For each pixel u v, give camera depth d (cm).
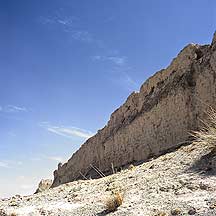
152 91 2712
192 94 2098
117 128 3152
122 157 2961
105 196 1214
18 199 1609
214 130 1321
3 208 1378
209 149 1296
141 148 2633
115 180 1489
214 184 1004
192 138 1988
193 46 2238
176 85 2267
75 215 1073
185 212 862
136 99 2958
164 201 976
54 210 1202
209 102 1939
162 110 2369
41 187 4881
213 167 1129
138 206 986
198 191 989
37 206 1324
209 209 849
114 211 999
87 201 1230
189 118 2081
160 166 1420
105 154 3300
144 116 2622
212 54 2020
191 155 1353
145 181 1248
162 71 2591
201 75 2036
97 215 1013
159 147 2383
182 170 1218
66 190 1620
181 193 1004
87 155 3716
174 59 2428
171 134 2245
